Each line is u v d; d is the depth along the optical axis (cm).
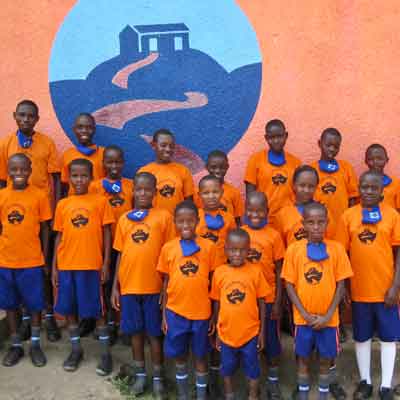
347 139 462
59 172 452
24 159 394
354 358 412
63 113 473
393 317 366
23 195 398
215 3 457
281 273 362
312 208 346
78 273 394
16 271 400
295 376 392
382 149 424
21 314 447
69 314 401
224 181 444
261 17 456
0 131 474
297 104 462
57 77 471
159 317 371
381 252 365
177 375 361
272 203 440
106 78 470
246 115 465
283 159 440
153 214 375
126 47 466
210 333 360
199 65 464
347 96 458
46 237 411
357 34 452
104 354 398
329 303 345
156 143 425
